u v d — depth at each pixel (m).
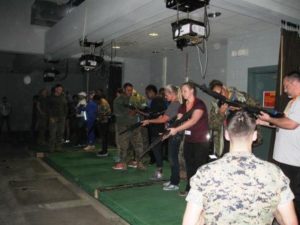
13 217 3.57
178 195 4.04
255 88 5.76
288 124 2.63
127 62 9.51
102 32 6.02
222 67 6.92
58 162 6.09
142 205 3.67
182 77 8.23
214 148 4.24
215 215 1.26
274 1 4.34
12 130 13.57
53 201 4.15
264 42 5.54
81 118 8.30
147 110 5.53
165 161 6.31
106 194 4.07
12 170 5.86
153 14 4.72
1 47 8.52
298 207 2.72
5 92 13.52
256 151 5.51
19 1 8.73
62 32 7.44
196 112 3.55
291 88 2.83
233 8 4.26
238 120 1.33
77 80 14.58
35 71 13.93
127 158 5.86
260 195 1.23
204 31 3.78
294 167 2.79
